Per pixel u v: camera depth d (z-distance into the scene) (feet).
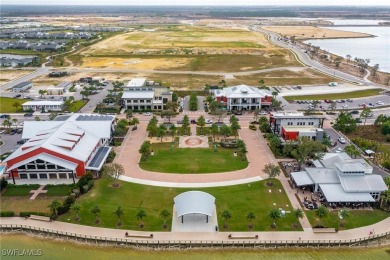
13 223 323.78
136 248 297.94
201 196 338.75
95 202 351.87
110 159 442.09
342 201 344.49
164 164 434.71
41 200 358.43
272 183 388.98
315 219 328.29
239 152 465.06
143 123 584.40
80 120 502.38
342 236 307.37
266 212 338.13
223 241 300.40
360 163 377.30
